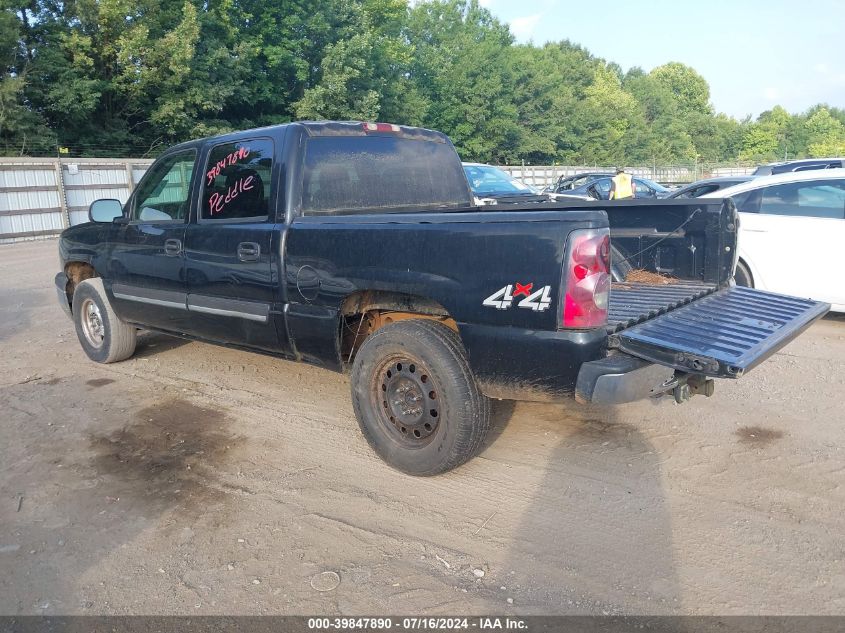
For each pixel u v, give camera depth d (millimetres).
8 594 2902
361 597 2832
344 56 29422
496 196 10953
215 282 4680
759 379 5371
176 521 3459
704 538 3191
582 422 4594
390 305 3879
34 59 23656
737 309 4023
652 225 4762
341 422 4727
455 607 2756
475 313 3406
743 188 7309
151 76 24469
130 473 4000
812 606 2699
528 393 3389
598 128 55938
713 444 4199
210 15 26219
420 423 3736
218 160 4734
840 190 6773
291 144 4258
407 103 34688
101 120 26562
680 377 3494
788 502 3492
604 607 2734
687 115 89125
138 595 2877
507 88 44812
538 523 3367
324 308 4047
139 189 5445
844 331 6750
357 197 4539
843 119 112312
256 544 3236
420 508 3539
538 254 3189
